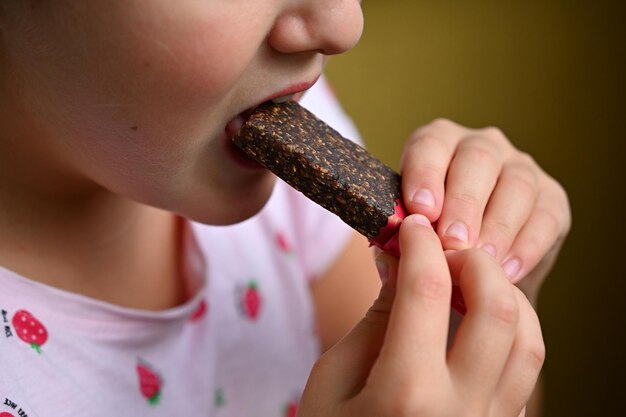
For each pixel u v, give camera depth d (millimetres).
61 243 409
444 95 857
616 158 825
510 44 842
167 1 313
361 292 569
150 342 433
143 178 357
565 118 835
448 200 381
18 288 396
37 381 390
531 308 351
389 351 313
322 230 549
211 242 490
